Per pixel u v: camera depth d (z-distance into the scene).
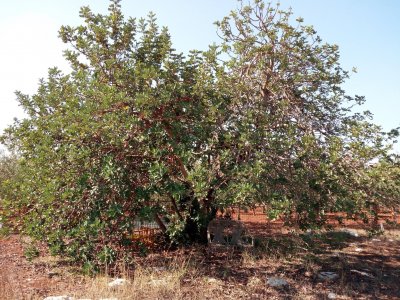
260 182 6.43
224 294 6.29
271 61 8.16
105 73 7.48
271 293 6.48
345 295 6.55
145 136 6.73
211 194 8.06
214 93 7.16
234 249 9.30
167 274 6.84
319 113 8.27
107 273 6.80
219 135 7.17
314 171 6.73
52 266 7.82
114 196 6.83
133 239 8.31
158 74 6.67
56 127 6.85
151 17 7.60
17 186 8.07
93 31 7.50
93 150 6.70
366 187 6.69
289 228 7.71
